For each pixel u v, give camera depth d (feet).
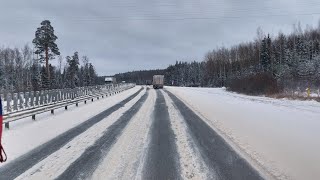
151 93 168.66
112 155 33.78
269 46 329.93
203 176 26.53
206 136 44.50
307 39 381.40
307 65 226.79
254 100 116.37
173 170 28.22
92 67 411.95
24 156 33.71
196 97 133.80
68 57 352.08
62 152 35.35
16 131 48.93
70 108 86.94
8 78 295.69
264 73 158.20
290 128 50.80
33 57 307.99
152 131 48.67
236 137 43.57
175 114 71.31
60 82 335.47
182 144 39.17
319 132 47.11
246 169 28.53
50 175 27.27
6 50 313.32
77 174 27.40
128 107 88.99
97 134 46.21
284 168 28.84
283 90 143.33
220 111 77.46
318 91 132.26
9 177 26.86
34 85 237.66
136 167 29.19
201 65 561.84
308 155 33.47
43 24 208.95
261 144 38.88
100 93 134.21
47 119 63.21
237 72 361.30
